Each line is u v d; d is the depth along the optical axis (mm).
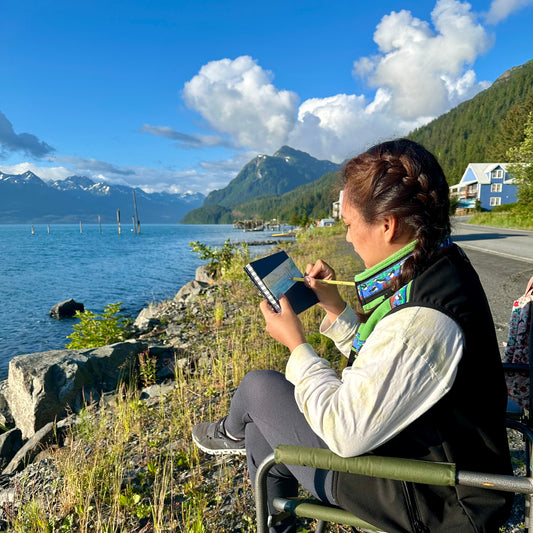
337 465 1017
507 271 11070
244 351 5371
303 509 1207
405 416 965
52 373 4668
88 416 3830
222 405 3727
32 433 4473
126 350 5441
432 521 1010
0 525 2529
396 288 1081
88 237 121688
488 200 69625
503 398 1081
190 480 2627
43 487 2783
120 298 19328
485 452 1026
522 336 1352
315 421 1033
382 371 953
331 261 14180
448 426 1004
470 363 983
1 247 71688
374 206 1097
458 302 997
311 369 1129
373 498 1072
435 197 1047
